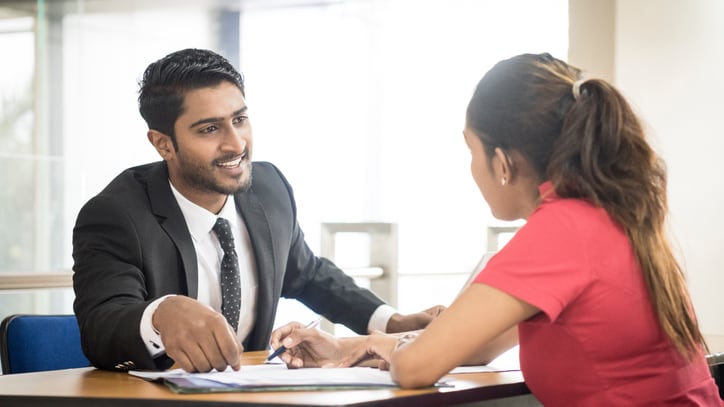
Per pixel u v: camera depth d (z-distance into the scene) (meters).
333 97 8.96
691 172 4.13
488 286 1.56
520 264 1.56
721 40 4.15
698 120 4.13
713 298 4.13
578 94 1.63
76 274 2.15
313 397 1.44
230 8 8.66
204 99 2.26
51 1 8.21
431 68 8.45
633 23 4.10
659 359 1.61
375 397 1.45
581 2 4.18
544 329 1.63
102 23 8.33
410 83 8.62
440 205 7.93
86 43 8.32
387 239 3.91
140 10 8.41
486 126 1.69
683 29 4.11
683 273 1.65
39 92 8.21
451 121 8.23
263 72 8.85
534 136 1.65
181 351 1.72
